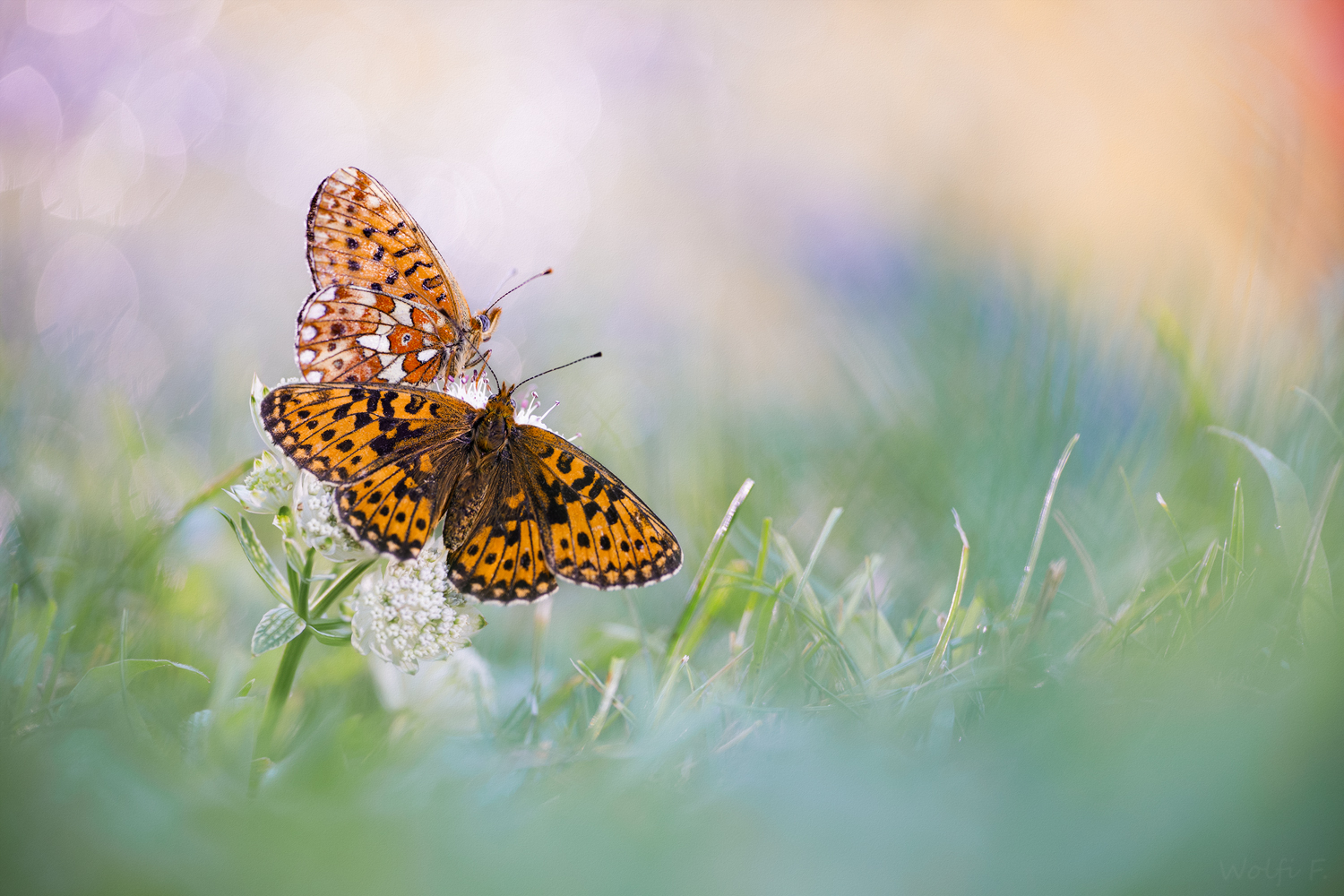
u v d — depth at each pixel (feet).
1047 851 1.69
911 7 4.29
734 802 1.71
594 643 1.90
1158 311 1.98
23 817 1.69
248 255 2.81
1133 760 1.71
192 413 2.03
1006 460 1.95
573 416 2.11
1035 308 2.03
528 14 4.64
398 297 1.86
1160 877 1.69
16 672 1.80
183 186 3.11
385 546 1.78
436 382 1.87
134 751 1.73
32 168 2.93
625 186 3.59
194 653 1.86
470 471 1.81
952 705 1.78
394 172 3.66
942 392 2.00
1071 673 1.77
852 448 2.03
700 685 1.83
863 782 1.72
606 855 1.69
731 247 2.99
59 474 1.91
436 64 4.28
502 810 1.72
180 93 3.57
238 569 1.93
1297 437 1.89
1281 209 2.01
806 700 1.79
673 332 2.53
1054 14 3.63
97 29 3.67
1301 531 1.81
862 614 1.86
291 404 1.80
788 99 4.00
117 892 1.68
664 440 2.09
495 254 3.20
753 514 1.99
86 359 1.99
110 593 1.85
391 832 1.69
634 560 1.84
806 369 2.22
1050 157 3.07
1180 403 1.93
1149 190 2.47
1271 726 1.71
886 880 1.69
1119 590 1.85
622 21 4.60
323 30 4.24
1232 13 2.48
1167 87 2.70
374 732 1.81
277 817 1.69
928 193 3.07
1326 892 1.69
